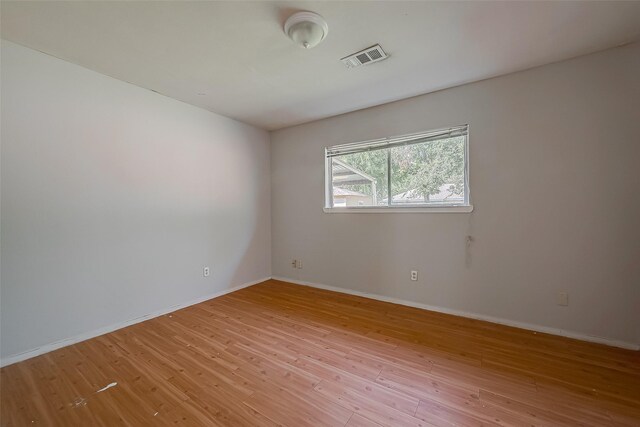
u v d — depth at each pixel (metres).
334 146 3.47
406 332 2.33
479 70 2.31
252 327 2.45
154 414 1.43
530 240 2.32
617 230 2.01
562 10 1.60
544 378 1.68
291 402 1.51
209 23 1.70
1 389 1.62
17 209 1.92
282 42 1.90
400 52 2.03
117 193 2.44
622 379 1.66
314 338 2.24
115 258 2.43
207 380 1.70
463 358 1.92
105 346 2.12
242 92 2.73
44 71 2.03
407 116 2.90
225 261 3.45
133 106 2.55
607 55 2.01
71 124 2.17
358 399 1.52
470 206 2.55
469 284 2.61
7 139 1.88
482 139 2.50
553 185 2.22
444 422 1.36
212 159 3.29
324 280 3.63
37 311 2.01
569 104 2.15
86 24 1.70
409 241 2.93
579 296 2.15
